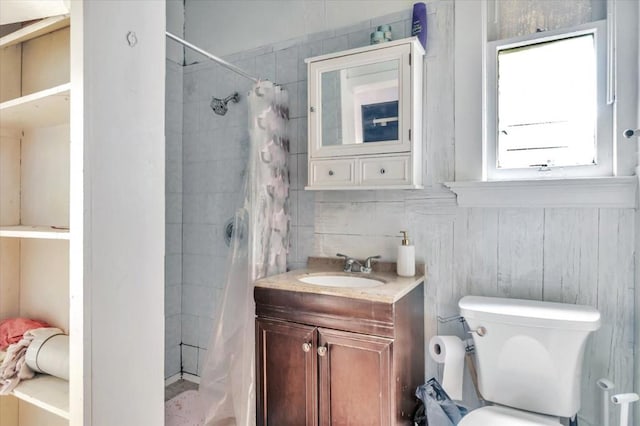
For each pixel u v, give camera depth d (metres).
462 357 1.56
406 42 1.72
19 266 1.35
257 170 1.93
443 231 1.83
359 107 1.84
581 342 1.35
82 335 0.78
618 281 1.51
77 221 0.78
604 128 1.55
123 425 0.86
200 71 2.58
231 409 1.90
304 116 2.18
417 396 1.62
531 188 1.61
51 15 0.99
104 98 0.81
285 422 1.64
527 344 1.42
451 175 1.81
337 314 1.53
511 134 1.73
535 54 1.68
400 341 1.50
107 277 0.82
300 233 2.19
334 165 1.89
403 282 1.68
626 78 1.48
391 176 1.76
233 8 2.45
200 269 2.58
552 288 1.62
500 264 1.72
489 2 1.76
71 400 0.79
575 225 1.58
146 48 0.91
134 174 0.88
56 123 1.22
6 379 1.03
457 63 1.79
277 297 1.67
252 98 1.95
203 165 2.57
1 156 1.29
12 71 1.28
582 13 1.59
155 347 0.92
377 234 1.99
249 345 1.82
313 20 2.18
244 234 1.92
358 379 1.48
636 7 1.46
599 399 1.53
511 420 1.32
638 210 1.43
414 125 1.73
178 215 2.64
